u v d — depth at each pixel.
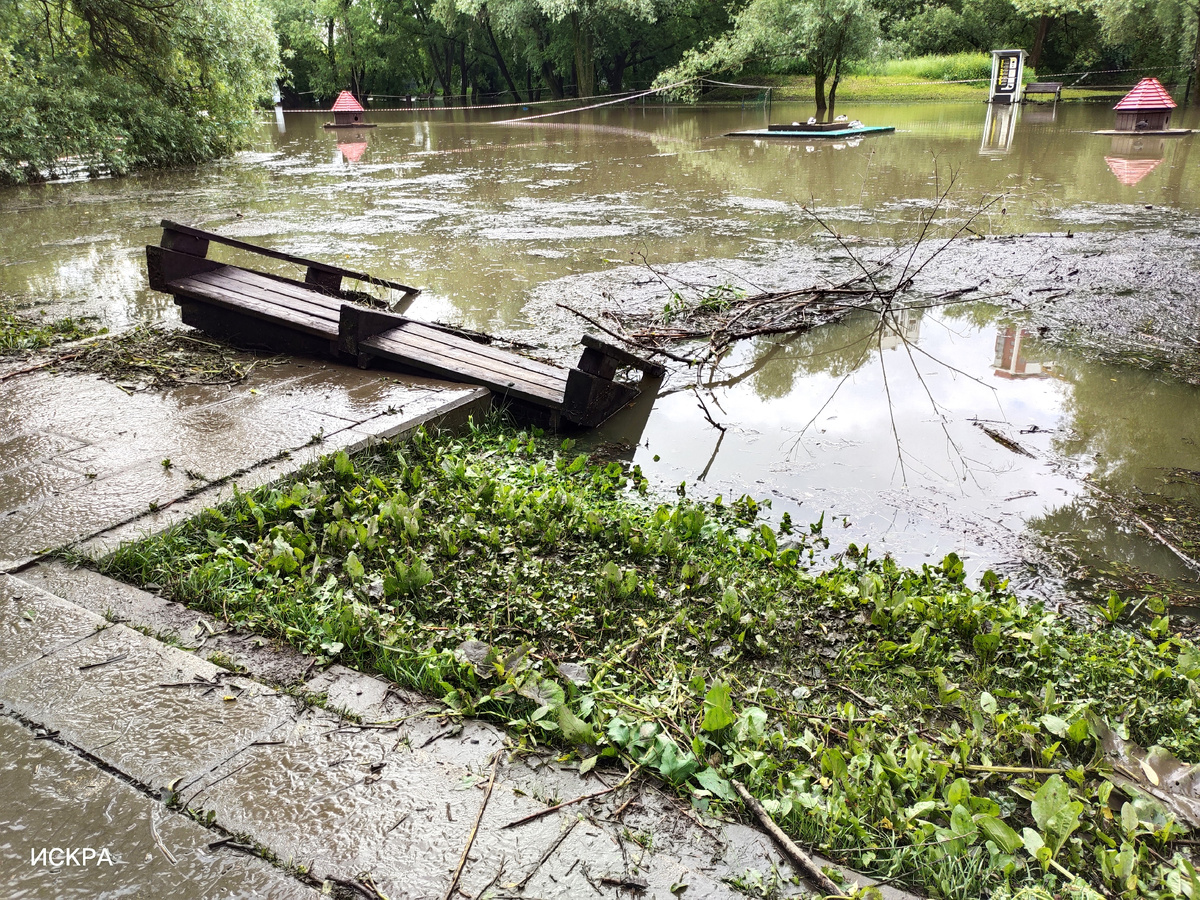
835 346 7.01
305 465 4.15
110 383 5.29
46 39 17.06
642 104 37.34
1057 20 40.06
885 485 4.75
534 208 12.76
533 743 2.49
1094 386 5.99
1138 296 7.86
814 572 3.86
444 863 2.01
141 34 17.41
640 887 1.98
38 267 9.33
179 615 3.02
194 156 18.88
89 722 2.43
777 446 5.27
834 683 3.06
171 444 4.37
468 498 4.17
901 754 2.64
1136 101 20.58
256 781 2.24
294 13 45.78
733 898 1.98
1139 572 3.92
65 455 4.22
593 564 3.75
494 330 7.09
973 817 2.27
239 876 1.94
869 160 17.17
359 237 10.76
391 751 2.39
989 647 3.15
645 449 5.24
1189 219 10.95
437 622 3.24
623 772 2.41
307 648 2.87
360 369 5.71
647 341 6.86
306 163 18.89
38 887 1.89
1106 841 2.31
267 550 3.50
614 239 10.52
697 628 3.30
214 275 6.57
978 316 7.55
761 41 28.03
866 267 9.04
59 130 15.78
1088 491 4.63
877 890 2.01
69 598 3.07
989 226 10.88
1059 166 15.83
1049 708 2.86
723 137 22.88
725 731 2.64
